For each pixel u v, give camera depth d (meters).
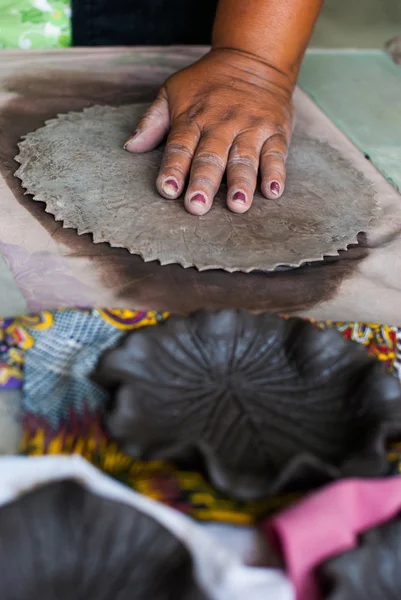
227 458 0.44
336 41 0.99
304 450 0.44
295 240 0.60
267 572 0.39
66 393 0.46
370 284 0.58
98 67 0.82
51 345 0.48
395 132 0.76
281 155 0.65
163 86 0.69
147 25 0.92
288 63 0.71
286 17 0.69
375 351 0.50
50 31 0.88
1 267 0.55
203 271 0.57
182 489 0.42
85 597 0.37
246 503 0.42
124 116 0.73
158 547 0.39
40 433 0.44
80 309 0.49
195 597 0.35
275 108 0.68
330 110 0.78
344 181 0.67
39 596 0.37
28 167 0.64
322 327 0.50
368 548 0.40
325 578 0.38
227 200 0.61
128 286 0.55
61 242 0.58
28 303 0.53
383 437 0.44
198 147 0.63
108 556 0.38
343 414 0.46
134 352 0.47
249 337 0.49
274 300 0.55
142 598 0.37
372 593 0.39
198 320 0.49
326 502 0.41
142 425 0.44
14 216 0.60
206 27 0.94
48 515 0.39
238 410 0.46
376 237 0.62
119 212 0.61
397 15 1.09
